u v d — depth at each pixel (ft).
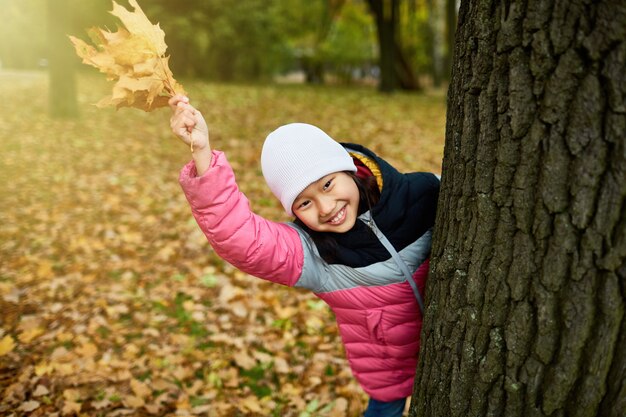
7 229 16.97
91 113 32.83
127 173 22.62
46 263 14.53
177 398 9.36
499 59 4.17
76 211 18.49
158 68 4.58
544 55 3.86
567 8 3.71
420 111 40.06
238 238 5.08
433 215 5.65
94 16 48.65
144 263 14.74
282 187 5.24
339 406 9.12
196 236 16.26
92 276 13.87
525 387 4.46
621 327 3.97
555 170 3.95
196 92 43.14
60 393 9.39
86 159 24.43
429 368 5.33
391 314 5.84
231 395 9.50
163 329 11.64
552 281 4.12
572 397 4.25
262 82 67.31
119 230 16.88
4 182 21.30
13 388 9.36
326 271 5.77
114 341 11.16
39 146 26.02
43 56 72.59
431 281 5.28
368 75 105.19
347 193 5.28
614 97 3.63
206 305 12.62
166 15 53.98
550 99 3.89
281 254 5.38
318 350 10.90
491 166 4.39
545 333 4.24
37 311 12.32
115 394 9.41
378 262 5.54
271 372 10.16
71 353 10.62
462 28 4.60
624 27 3.51
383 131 30.76
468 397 4.88
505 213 4.33
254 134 29.53
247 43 62.44
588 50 3.66
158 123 31.55
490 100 4.31
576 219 3.92
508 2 4.04
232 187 5.04
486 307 4.59
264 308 12.41
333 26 86.02
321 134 5.35
